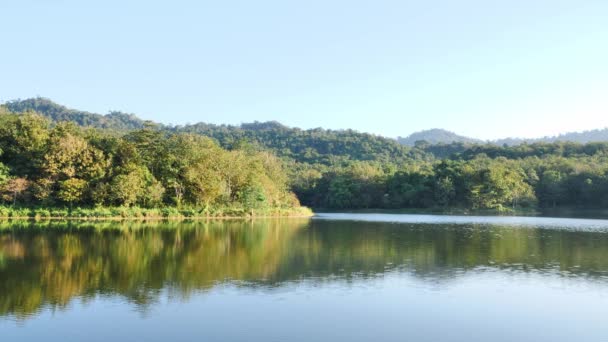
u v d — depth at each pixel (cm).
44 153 7619
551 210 13525
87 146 7981
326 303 2134
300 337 1673
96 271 2786
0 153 7600
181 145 8975
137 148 8762
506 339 1703
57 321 1812
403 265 3189
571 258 3609
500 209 13038
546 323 1903
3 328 1727
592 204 13212
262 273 2806
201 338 1641
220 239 4594
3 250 3594
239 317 1891
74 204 7606
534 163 15650
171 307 2019
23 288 2336
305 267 3042
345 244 4350
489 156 19612
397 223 8019
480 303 2192
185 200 8781
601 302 2233
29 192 7350
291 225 7031
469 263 3325
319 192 16000
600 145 18150
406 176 14950
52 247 3794
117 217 7456
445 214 12862
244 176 9669
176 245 4034
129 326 1759
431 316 1970
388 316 1953
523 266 3222
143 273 2744
